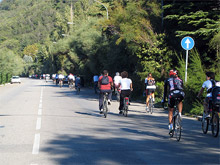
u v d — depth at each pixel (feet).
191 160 20.07
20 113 45.55
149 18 72.69
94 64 133.80
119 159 19.98
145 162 19.36
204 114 30.83
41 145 23.94
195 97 47.75
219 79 44.68
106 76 42.24
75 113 45.96
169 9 68.59
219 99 28.19
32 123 35.47
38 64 483.10
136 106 59.72
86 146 23.73
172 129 27.45
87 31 148.05
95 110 50.96
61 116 42.06
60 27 244.22
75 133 29.25
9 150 22.25
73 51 158.51
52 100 71.05
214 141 26.61
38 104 60.59
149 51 69.15
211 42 50.37
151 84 47.57
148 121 38.75
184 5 58.29
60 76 143.43
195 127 34.65
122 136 28.09
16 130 30.73
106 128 32.53
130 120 39.47
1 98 78.43
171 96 26.71
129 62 90.68
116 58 93.56
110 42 100.22
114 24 76.54
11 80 211.20
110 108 55.21
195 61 48.85
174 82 26.96
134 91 78.38
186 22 57.36
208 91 30.01
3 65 217.97
